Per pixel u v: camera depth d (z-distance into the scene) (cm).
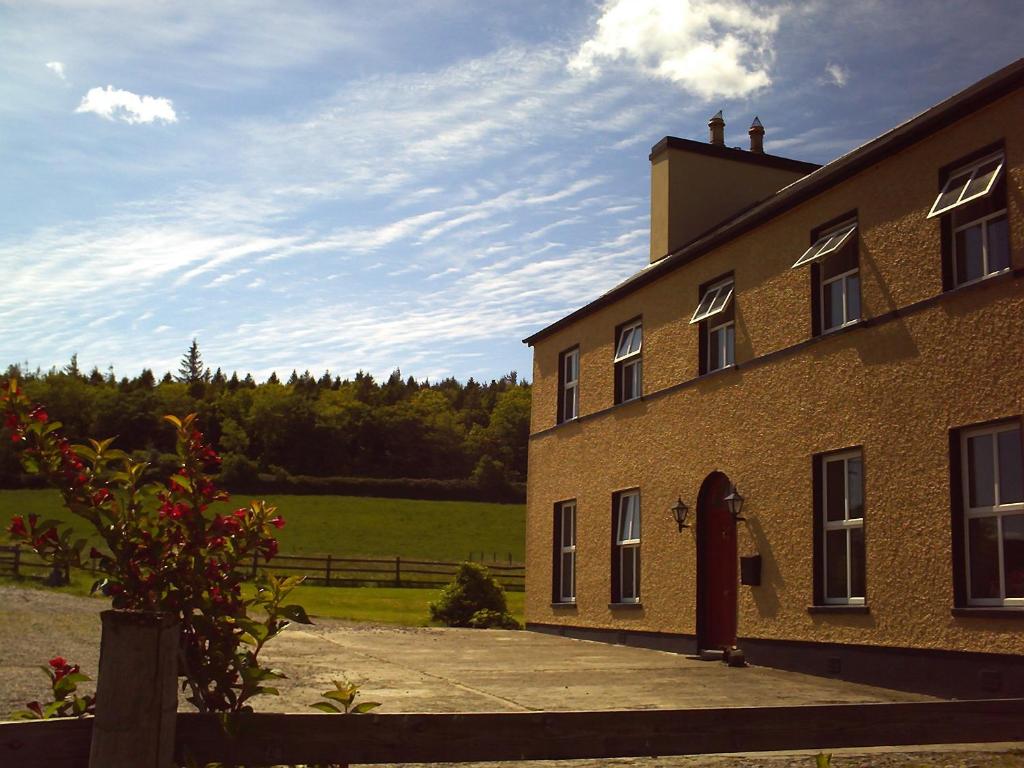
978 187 998
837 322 1224
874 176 1156
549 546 1964
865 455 1130
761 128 1938
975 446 999
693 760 700
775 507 1288
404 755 368
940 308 1042
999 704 460
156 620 324
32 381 11094
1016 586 934
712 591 1436
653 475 1605
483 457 9394
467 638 1748
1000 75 1002
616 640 1672
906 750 735
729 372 1414
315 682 1046
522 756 380
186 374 17362
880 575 1090
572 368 1986
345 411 11612
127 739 314
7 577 2803
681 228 1803
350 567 4481
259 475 8862
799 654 1212
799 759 704
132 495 396
